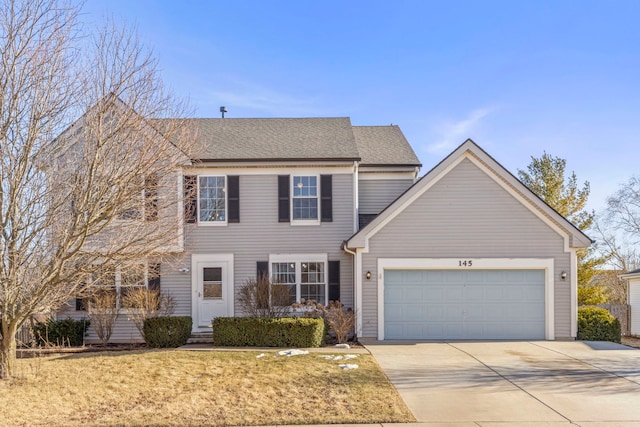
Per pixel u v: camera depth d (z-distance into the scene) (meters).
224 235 18.30
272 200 18.44
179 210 14.22
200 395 10.09
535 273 16.91
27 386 10.70
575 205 26.80
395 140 22.03
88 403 9.70
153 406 9.50
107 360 13.06
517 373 11.91
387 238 16.84
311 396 9.98
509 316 16.86
